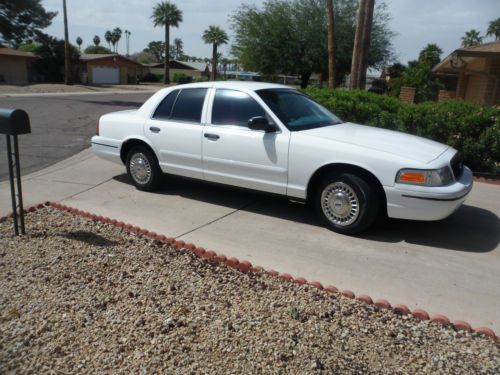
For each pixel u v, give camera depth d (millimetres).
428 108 9258
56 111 19516
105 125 7336
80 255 4590
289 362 2998
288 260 4770
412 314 3670
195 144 6293
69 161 9508
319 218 5762
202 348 3129
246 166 5875
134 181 7215
